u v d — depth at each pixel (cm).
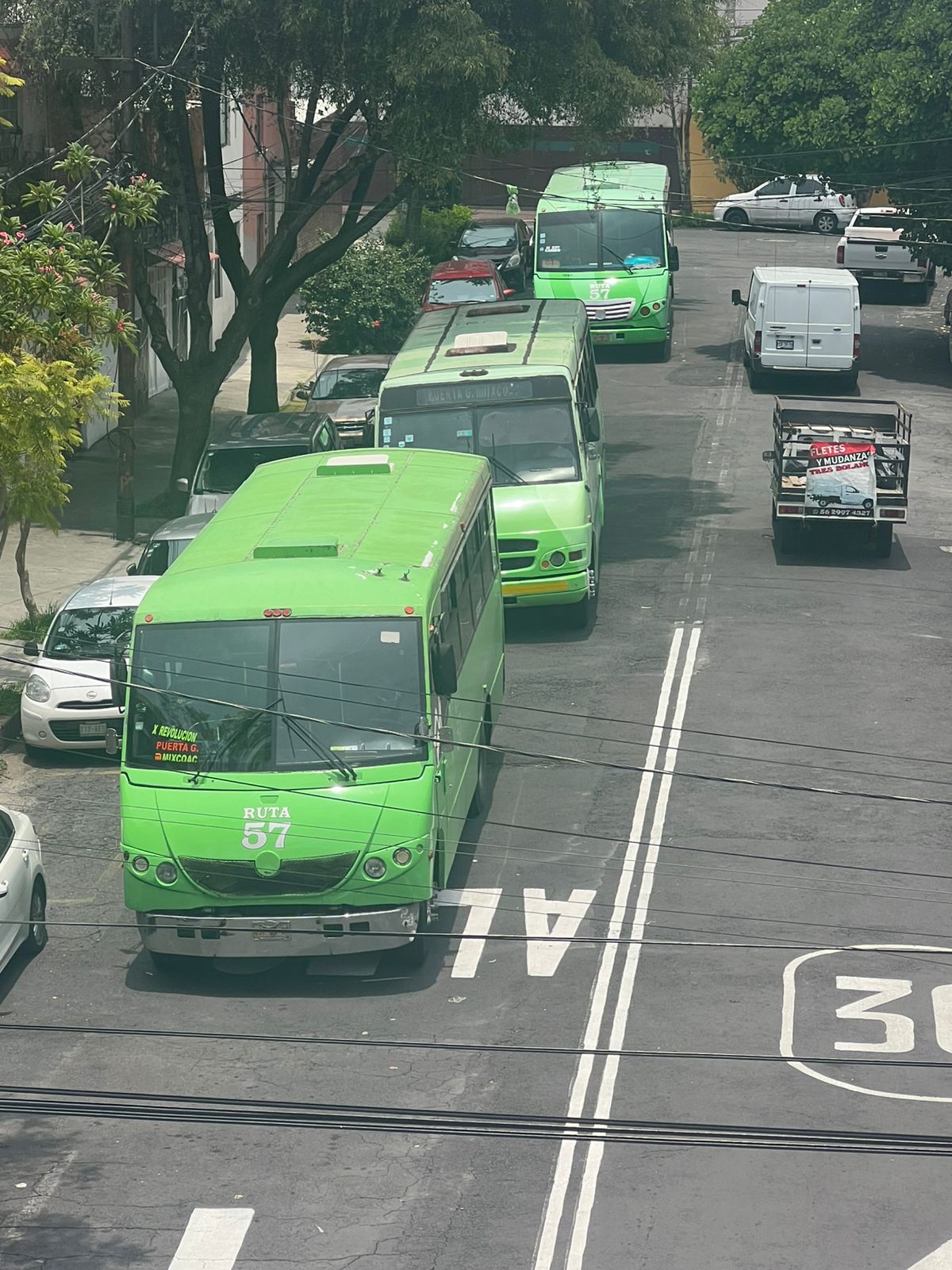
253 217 8638
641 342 6844
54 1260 1581
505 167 11056
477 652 2761
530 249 9212
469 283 7425
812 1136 1786
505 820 2764
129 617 3312
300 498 2775
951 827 2711
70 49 4606
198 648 2262
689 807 2798
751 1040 2033
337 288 7494
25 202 2967
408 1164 1758
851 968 2236
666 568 4266
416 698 2233
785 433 4200
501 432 3688
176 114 4862
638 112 5128
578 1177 1722
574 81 4644
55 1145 1811
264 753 2208
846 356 6247
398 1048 2033
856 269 8519
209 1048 2042
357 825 2164
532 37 4594
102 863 2681
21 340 2833
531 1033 2062
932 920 2380
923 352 7256
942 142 6731
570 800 2841
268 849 2159
